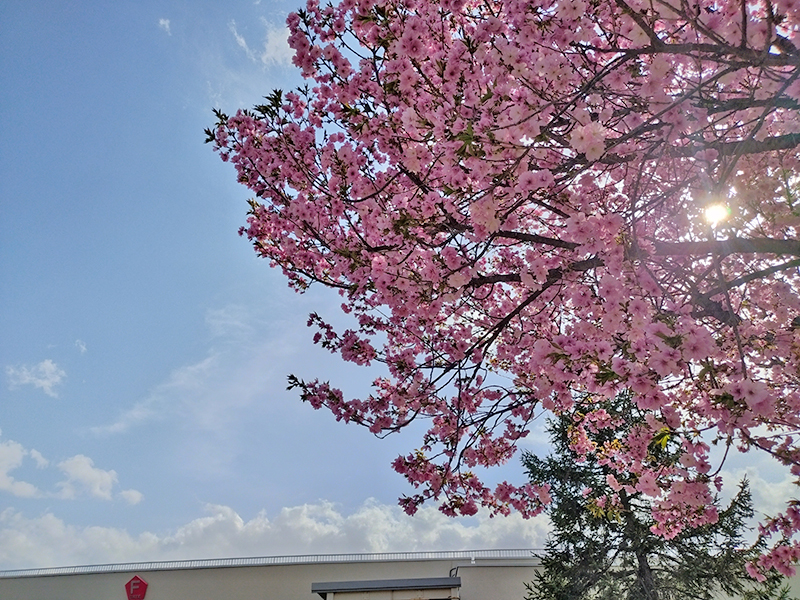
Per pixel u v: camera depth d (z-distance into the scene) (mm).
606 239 3492
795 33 2637
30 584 13281
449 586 11359
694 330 2768
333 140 4805
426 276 4117
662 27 3676
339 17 4566
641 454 5340
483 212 3477
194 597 13078
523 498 5734
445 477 5309
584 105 3115
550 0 3426
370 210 4812
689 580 12398
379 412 5387
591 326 4059
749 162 3754
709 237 3191
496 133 3025
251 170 5184
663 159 3809
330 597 11328
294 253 5578
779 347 4176
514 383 5598
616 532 13406
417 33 3865
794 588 12125
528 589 12734
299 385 5418
